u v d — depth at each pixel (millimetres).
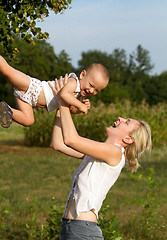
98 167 2867
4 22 2998
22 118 2961
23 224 5645
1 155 12961
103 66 2980
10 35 3094
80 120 14492
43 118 14984
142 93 41719
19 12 2998
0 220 5684
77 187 2846
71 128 2783
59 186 8508
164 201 7223
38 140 15102
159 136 14539
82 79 2971
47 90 3000
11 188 8188
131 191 7938
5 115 2791
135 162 3104
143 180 9047
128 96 32750
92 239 2756
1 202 6906
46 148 14633
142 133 3064
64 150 3375
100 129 14062
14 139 16875
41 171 10289
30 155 13039
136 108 15875
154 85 43500
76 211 2758
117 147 2895
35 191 7961
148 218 5613
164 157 12484
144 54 53938
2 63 2818
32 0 3051
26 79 2945
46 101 3014
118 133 3027
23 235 5125
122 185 8508
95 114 14023
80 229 2742
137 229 5590
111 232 4340
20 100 3018
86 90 2959
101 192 2836
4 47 3127
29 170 10406
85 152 2777
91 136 14273
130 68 50938
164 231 5605
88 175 2848
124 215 6309
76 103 2814
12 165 11156
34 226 5266
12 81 2916
